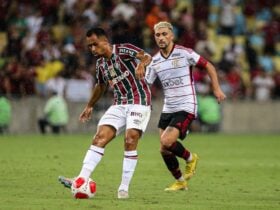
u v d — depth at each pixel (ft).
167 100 106.63
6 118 245.65
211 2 330.34
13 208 84.28
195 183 117.39
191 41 296.71
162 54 105.70
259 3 340.59
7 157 160.15
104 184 113.91
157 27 104.58
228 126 277.03
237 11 333.42
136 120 94.68
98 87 100.27
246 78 305.53
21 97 249.34
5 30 290.15
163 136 103.71
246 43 310.86
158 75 106.42
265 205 90.58
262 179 124.67
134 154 95.45
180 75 104.99
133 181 118.62
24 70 257.75
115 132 95.09
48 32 282.56
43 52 272.72
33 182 113.50
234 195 101.86
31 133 250.57
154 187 110.83
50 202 90.02
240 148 202.80
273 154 183.42
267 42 323.37
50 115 248.73
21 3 296.10
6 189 104.58
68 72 264.31
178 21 299.79
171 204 90.12
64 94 259.19
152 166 144.77
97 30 94.79
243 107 277.85
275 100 280.72
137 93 95.55
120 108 95.71
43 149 184.44
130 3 299.17
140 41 279.90
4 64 262.67
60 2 296.30
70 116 255.29
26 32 287.48
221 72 291.99
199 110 272.10
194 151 190.39
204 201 94.22
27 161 150.51
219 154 181.68
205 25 319.27
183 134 104.99
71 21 291.38
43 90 263.90
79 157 162.50
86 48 279.49
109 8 298.15
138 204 89.30
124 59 94.79
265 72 302.45
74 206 86.17
